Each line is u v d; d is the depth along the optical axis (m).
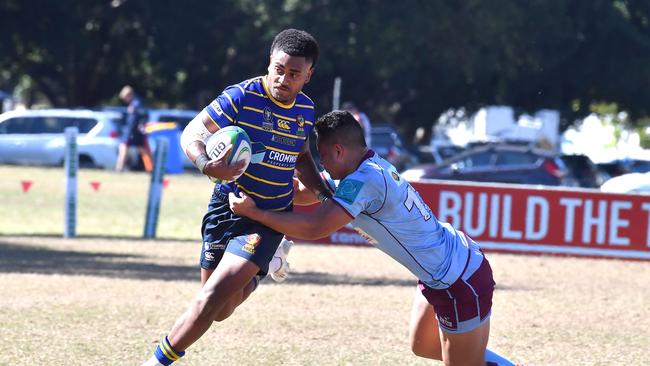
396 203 15.90
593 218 44.81
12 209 59.22
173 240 47.03
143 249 42.53
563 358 21.98
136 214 58.56
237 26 120.00
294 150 17.06
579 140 181.88
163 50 119.44
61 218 56.09
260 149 16.69
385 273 36.75
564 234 44.81
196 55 124.81
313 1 111.38
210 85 129.38
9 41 119.31
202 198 69.69
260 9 110.25
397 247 16.16
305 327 24.72
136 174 89.19
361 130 16.34
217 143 15.84
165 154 47.94
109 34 125.69
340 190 15.90
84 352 20.89
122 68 134.75
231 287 16.39
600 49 123.88
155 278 32.84
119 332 23.20
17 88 189.50
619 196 44.84
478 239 44.94
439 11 111.75
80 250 41.38
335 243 46.81
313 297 29.70
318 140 16.42
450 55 115.19
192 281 32.41
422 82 126.31
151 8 116.62
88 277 32.47
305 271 36.56
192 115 99.50
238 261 16.48
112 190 71.81
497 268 39.31
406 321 26.02
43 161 98.75
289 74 16.38
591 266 41.56
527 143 126.00
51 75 132.25
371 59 114.75
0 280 31.06
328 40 111.31
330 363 20.66
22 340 21.88
